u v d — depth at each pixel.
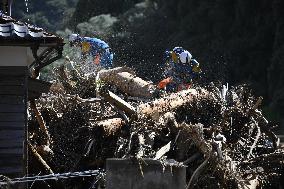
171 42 68.12
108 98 20.41
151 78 43.22
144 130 19.47
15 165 18.45
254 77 67.44
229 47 68.06
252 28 69.88
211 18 71.50
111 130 20.72
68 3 101.38
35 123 22.23
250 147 22.47
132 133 18.97
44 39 17.67
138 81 25.00
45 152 21.12
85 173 18.69
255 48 68.06
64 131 22.00
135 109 20.59
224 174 19.75
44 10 95.62
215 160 19.61
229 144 22.16
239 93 24.78
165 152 18.95
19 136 18.52
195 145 20.12
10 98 18.52
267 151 23.67
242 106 23.25
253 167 21.88
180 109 21.98
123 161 17.20
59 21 95.94
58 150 21.58
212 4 72.12
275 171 22.84
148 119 20.53
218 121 22.33
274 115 57.56
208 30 71.88
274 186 23.44
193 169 20.02
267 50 68.19
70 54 37.22
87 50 28.78
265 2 68.75
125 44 63.50
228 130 22.52
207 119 22.33
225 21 71.38
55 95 23.34
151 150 18.91
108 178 17.23
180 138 20.02
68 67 29.45
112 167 17.22
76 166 20.97
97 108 22.58
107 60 28.88
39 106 22.89
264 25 68.62
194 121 22.20
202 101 22.39
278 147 23.73
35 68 19.48
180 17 73.44
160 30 70.62
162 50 65.38
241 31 70.44
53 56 19.98
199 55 68.38
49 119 22.53
